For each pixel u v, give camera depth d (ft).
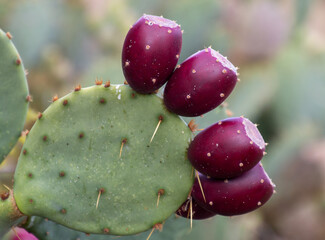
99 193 2.29
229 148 2.14
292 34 6.00
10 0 5.44
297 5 6.01
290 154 5.17
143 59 2.15
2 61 2.28
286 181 5.65
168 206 2.29
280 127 5.64
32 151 2.30
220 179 2.23
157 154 2.27
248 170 2.21
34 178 2.30
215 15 5.58
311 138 5.55
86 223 2.32
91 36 5.68
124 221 2.31
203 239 3.77
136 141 2.28
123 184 2.29
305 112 5.70
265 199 2.25
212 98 2.17
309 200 5.73
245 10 6.19
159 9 6.02
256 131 2.20
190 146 2.23
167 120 2.26
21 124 2.34
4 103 2.31
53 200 2.30
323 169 5.68
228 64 2.18
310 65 5.81
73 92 2.28
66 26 5.59
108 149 2.28
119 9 5.67
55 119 2.29
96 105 2.27
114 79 4.75
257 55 6.05
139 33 2.15
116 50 5.65
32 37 5.34
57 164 2.30
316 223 5.60
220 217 3.87
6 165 3.02
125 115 2.27
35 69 5.23
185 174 2.27
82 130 2.28
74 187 2.30
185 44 5.51
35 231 2.56
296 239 5.58
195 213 2.36
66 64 5.41
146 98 2.26
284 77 5.69
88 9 5.68
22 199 2.30
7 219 2.32
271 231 5.56
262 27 6.07
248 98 5.47
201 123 2.71
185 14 5.51
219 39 5.60
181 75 2.17
